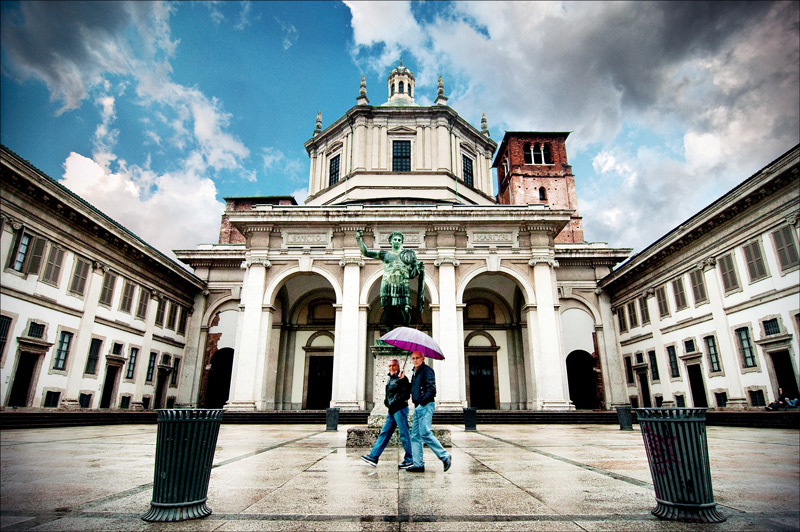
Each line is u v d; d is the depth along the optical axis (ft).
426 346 19.66
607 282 97.66
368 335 98.17
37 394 59.72
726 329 66.44
